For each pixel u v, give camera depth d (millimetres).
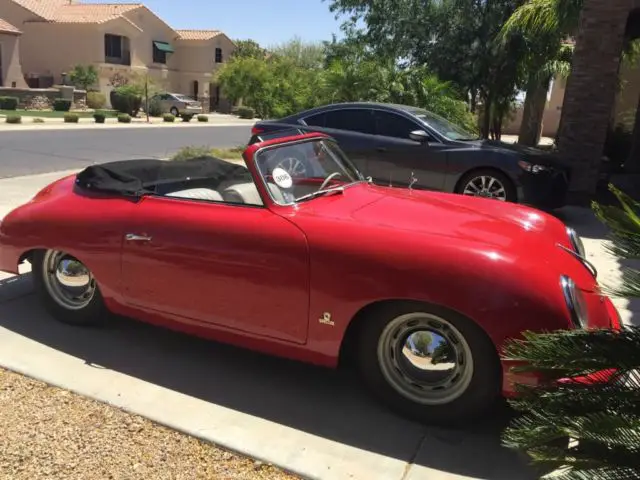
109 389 3500
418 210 3619
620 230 2314
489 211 3770
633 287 2191
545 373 2320
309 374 3773
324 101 16328
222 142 22016
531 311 2805
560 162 8477
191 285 3605
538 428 2100
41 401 3344
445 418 3127
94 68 43844
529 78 18578
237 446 2988
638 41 15961
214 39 54906
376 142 8797
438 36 20656
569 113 9711
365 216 3461
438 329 3049
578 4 11352
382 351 3213
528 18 12945
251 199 3809
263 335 3453
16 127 24078
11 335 4164
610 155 15930
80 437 3021
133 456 2891
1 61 39031
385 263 3041
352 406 3402
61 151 16188
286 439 3066
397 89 15477
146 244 3721
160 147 18859
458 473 2828
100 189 4094
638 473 1913
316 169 4020
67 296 4301
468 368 2998
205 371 3771
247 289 3414
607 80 9430
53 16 46469
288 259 3264
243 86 38688
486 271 2887
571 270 3207
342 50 23969
